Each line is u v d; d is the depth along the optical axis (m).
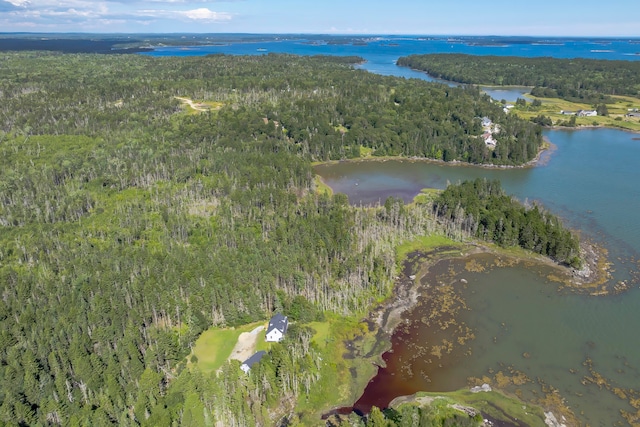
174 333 109.56
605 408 91.88
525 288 130.88
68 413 85.06
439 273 139.75
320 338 111.50
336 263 134.12
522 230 150.38
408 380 100.44
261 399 93.25
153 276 121.31
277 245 141.12
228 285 117.69
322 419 91.50
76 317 105.81
